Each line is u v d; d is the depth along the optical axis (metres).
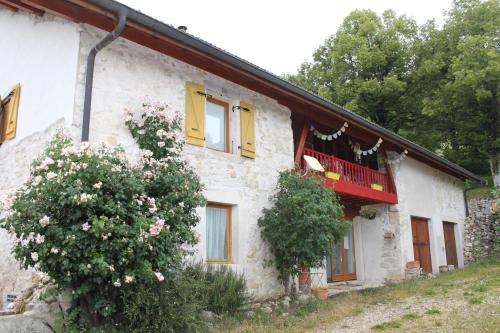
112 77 6.19
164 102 6.69
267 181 8.43
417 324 5.94
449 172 16.05
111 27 6.17
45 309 4.80
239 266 7.43
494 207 15.86
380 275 12.40
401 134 21.97
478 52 15.86
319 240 7.39
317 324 6.22
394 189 12.52
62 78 6.03
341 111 9.22
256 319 6.29
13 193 4.50
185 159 6.64
